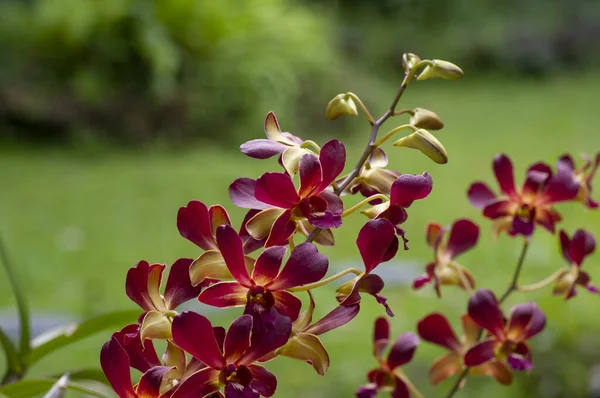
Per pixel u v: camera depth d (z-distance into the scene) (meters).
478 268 5.37
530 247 5.57
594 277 5.17
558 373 3.14
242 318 0.87
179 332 0.87
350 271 0.94
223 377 0.89
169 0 9.56
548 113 12.08
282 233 0.94
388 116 1.10
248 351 0.88
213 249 0.99
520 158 9.20
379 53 14.82
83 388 1.21
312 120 9.82
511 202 1.41
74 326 1.48
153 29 9.47
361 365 3.78
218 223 0.98
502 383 1.39
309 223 0.97
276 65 9.62
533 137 10.39
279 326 0.88
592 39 15.91
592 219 6.30
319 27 11.21
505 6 16.66
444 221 6.78
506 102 13.00
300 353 0.94
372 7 16.08
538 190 1.39
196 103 9.46
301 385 3.58
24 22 9.68
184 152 9.08
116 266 5.67
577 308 4.00
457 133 10.59
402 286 5.02
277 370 3.74
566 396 3.09
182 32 9.67
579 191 1.50
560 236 1.45
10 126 9.12
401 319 4.42
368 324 4.37
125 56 9.49
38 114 9.09
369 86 10.98
